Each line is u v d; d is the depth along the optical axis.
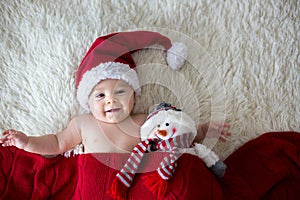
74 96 1.26
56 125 1.25
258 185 1.15
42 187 1.12
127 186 1.07
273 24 1.33
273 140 1.21
